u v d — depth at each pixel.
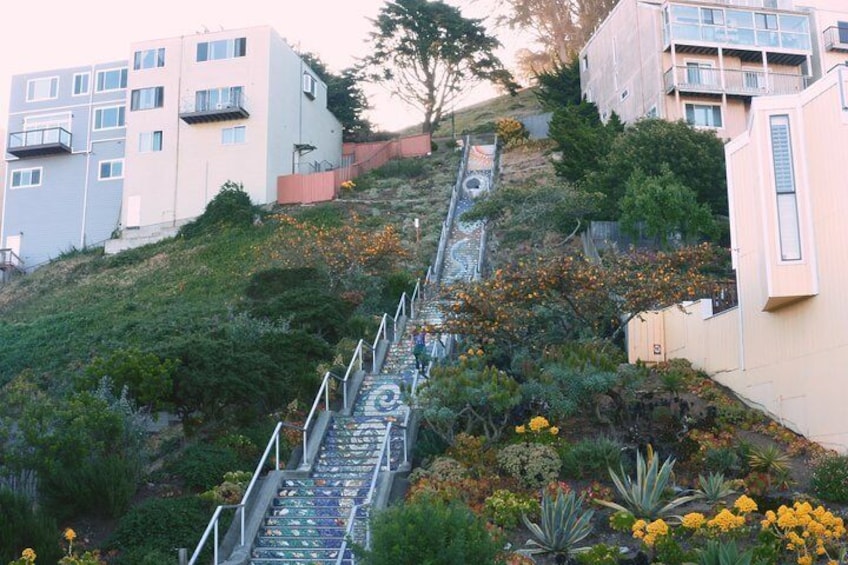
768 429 17.28
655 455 13.80
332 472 16.28
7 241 49.66
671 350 22.81
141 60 48.22
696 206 29.70
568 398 16.94
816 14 45.22
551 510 12.60
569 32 67.62
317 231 35.25
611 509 13.51
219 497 14.38
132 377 17.47
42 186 50.06
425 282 30.70
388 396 20.19
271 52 46.91
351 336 25.05
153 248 43.22
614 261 22.98
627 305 20.03
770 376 18.17
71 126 50.53
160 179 46.50
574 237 33.91
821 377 16.34
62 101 51.03
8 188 50.47
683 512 13.24
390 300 28.91
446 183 46.78
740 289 19.55
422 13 61.03
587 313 20.27
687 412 17.52
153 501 13.86
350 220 41.41
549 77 56.56
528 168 48.22
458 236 37.56
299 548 13.53
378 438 17.73
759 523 12.73
